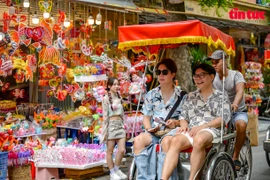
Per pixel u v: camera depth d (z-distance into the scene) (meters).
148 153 5.71
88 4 9.45
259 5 15.83
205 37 5.39
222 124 5.54
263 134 13.21
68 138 9.03
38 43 8.71
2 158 6.45
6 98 10.21
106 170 8.24
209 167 5.28
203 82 5.88
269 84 17.97
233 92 6.80
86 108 9.14
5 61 8.20
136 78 9.68
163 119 6.04
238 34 16.31
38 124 8.75
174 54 9.80
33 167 7.44
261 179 7.54
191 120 5.95
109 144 7.46
